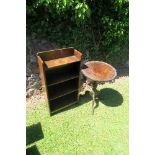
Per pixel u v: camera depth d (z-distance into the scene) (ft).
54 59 7.72
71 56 8.02
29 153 6.48
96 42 9.43
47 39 8.44
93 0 8.60
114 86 9.44
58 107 7.95
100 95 8.87
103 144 6.89
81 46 9.16
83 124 7.54
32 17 7.98
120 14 9.13
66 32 8.66
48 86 7.39
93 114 7.97
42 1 7.45
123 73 10.23
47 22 8.19
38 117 7.68
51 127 7.35
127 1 8.63
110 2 8.87
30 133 7.08
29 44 8.12
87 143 6.90
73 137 7.06
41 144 6.77
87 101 8.55
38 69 8.38
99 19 9.05
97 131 7.32
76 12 7.84
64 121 7.61
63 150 6.66
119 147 6.81
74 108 8.20
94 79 7.46
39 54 7.36
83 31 8.95
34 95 8.47
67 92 7.97
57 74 7.92
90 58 9.56
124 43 10.02
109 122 7.68
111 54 9.99
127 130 7.36
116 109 8.23
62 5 7.55
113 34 9.23
